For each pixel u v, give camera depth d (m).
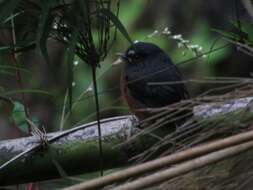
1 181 7.70
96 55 6.79
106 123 7.70
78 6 6.41
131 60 8.93
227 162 5.75
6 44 7.28
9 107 8.45
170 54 13.40
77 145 7.59
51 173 7.70
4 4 6.19
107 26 6.77
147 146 7.42
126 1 14.15
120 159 7.60
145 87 8.51
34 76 12.11
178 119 6.57
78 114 12.43
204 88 12.90
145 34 13.91
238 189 5.61
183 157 4.65
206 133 5.96
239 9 7.79
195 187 5.70
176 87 8.47
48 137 7.64
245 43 6.95
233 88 7.09
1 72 7.64
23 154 7.54
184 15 14.38
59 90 12.34
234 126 6.02
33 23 6.76
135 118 7.96
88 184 4.61
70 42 6.32
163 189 5.70
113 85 13.24
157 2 14.43
